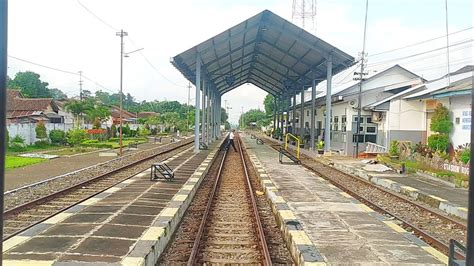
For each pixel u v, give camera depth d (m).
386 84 33.16
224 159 25.17
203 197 12.64
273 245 7.73
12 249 6.02
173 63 23.89
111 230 7.10
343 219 8.62
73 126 41.75
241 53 30.14
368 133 27.81
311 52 26.50
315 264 5.75
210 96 40.41
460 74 21.53
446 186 14.17
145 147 36.34
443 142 18.67
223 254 7.01
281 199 10.83
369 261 5.99
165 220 7.88
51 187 13.10
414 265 5.85
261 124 106.44
